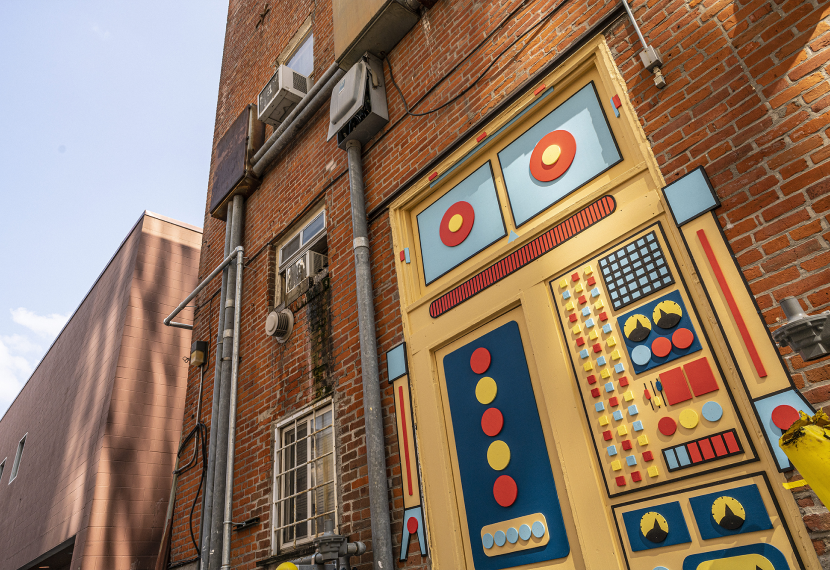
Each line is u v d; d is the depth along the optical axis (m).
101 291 13.02
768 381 2.46
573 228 3.51
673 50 3.23
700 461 2.61
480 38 4.62
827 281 2.38
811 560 2.18
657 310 2.97
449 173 4.54
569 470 3.11
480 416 3.77
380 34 5.48
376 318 4.80
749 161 2.76
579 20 3.88
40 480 12.55
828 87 2.57
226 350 6.68
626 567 2.74
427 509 3.83
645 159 3.19
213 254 8.45
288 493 5.23
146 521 9.43
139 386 10.31
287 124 7.08
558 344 3.38
